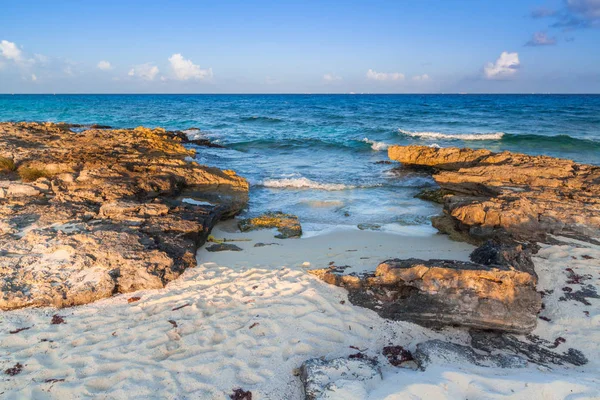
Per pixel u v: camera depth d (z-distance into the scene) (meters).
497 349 4.98
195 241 8.12
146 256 6.71
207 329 5.18
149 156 14.36
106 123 40.53
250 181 15.43
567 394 3.79
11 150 14.30
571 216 8.51
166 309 5.70
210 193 11.30
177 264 6.91
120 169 11.27
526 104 75.94
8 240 6.96
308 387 4.03
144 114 52.97
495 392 3.86
